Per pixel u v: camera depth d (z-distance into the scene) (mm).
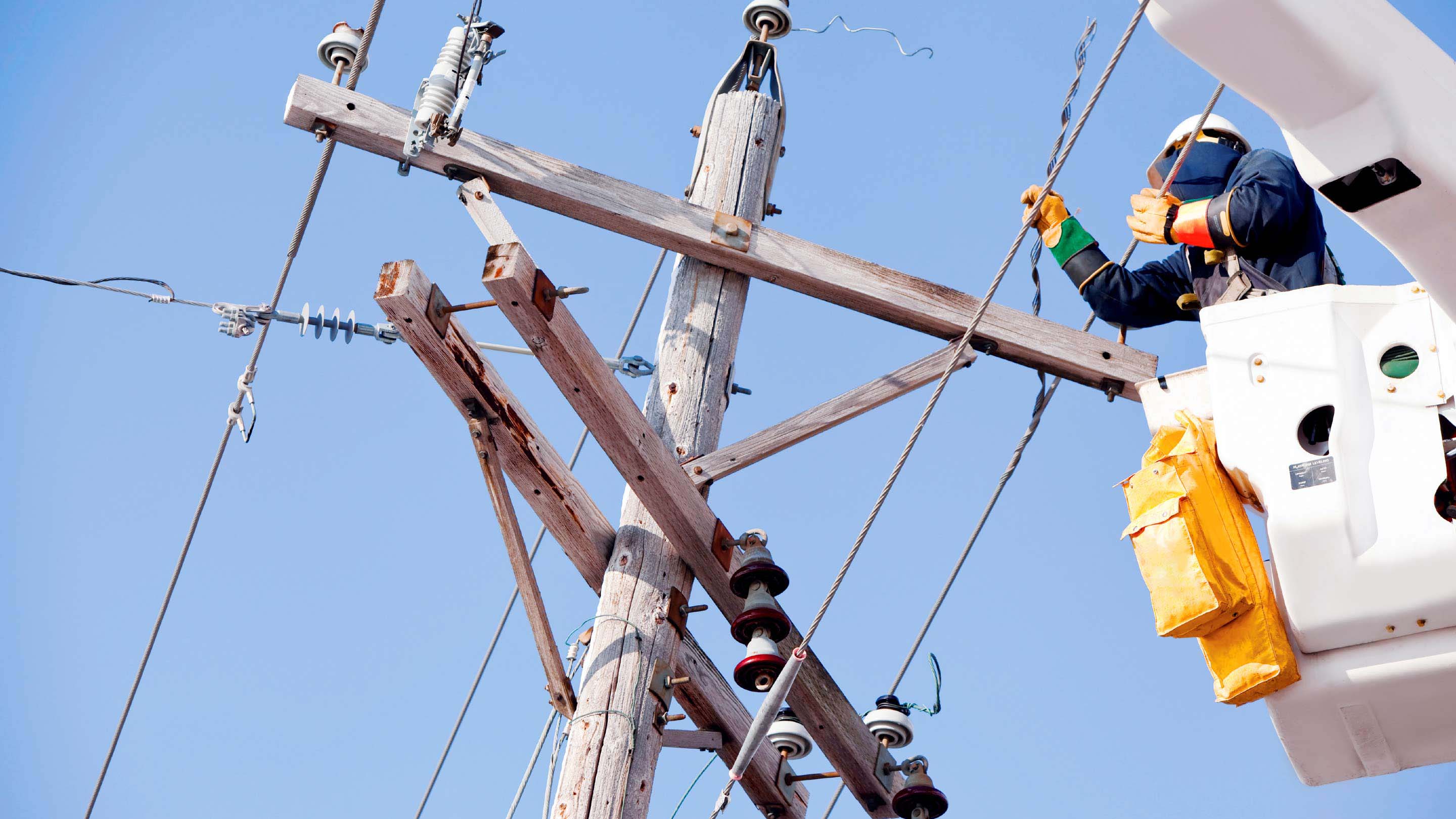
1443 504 6727
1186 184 8656
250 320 10055
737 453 9602
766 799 10320
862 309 10164
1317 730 6973
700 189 10453
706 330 10008
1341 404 6863
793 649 9773
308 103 8969
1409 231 5883
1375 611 6637
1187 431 7531
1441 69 5699
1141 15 5742
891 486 7027
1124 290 9328
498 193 9422
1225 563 7023
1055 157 8898
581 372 8594
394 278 8227
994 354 10086
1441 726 6797
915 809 9711
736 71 11195
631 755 8688
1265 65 5598
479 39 9133
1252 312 7238
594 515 9555
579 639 9688
